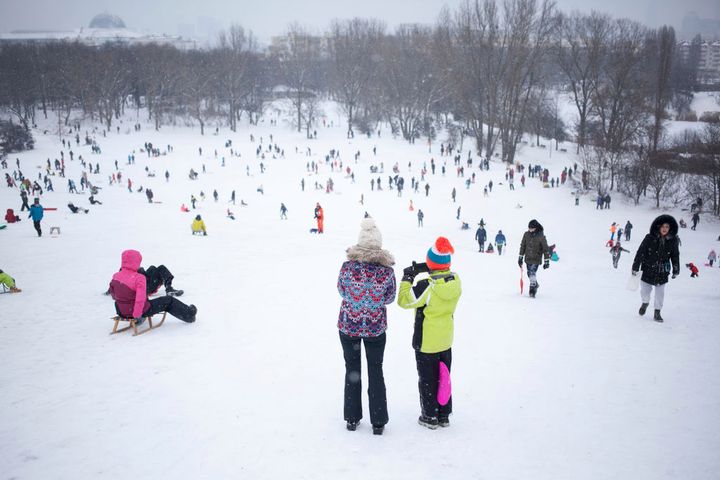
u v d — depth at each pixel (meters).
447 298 4.71
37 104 107.06
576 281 15.45
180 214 37.97
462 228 40.56
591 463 4.30
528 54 70.44
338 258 18.58
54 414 5.34
